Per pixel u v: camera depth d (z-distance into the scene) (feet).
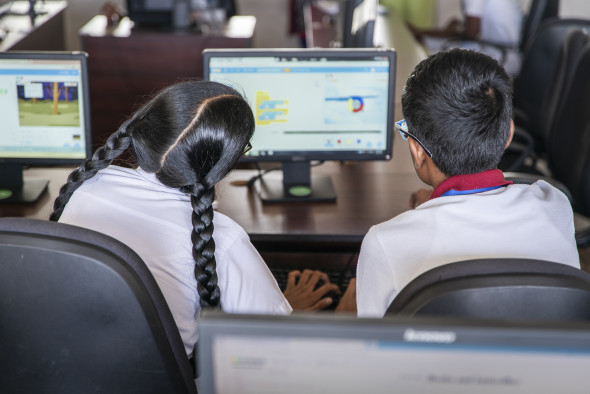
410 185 7.60
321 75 7.03
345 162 8.17
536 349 2.20
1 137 7.07
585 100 8.36
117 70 14.21
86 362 3.99
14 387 4.08
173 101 4.31
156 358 4.02
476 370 2.27
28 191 7.13
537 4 14.21
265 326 2.19
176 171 4.36
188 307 4.57
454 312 3.50
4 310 3.80
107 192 4.54
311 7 16.93
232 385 2.32
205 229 4.36
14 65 6.88
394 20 15.80
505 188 4.33
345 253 7.18
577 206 8.27
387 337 2.19
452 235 4.10
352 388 2.34
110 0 21.68
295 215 6.87
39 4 15.40
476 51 4.37
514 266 3.57
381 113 7.18
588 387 2.25
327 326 2.19
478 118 4.17
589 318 3.48
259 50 6.95
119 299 3.76
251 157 7.22
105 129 14.60
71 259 3.64
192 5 14.67
